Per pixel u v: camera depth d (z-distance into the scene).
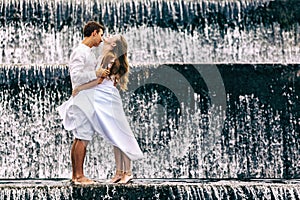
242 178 19.06
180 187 15.04
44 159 19.27
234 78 19.58
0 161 19.16
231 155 19.48
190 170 19.41
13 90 19.30
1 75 19.25
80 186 14.85
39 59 22.45
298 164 19.55
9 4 22.52
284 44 22.67
